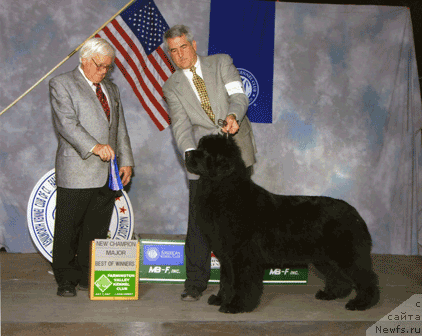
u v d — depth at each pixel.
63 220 3.41
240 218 2.99
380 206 5.81
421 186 5.81
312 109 5.72
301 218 3.10
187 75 3.46
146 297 3.44
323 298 3.50
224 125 3.12
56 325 2.63
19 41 5.12
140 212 5.50
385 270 4.75
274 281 4.00
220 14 5.50
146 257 3.93
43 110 5.21
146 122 5.43
